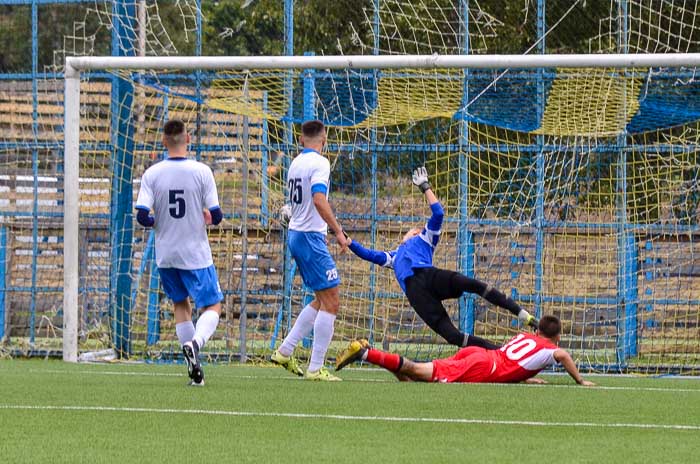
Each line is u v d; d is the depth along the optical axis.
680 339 43.81
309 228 30.83
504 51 50.16
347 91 43.59
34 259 45.66
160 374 33.75
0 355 43.81
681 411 24.09
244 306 41.94
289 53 45.50
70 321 40.12
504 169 43.97
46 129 48.47
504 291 45.12
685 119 42.56
